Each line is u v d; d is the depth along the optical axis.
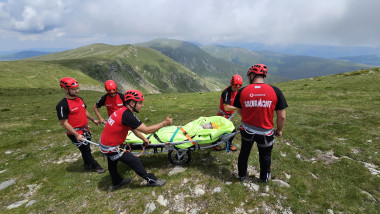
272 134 5.01
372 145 7.60
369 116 11.12
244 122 5.16
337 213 4.64
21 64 118.50
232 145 8.65
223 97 7.18
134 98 4.98
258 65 4.68
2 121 16.67
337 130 9.53
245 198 5.26
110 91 7.64
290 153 7.69
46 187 6.53
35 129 14.14
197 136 6.78
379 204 4.82
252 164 6.93
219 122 7.91
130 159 5.59
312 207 4.84
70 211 5.33
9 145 10.71
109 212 5.19
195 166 7.01
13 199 5.98
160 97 33.00
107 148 5.37
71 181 6.79
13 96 43.09
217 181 6.04
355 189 5.36
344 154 7.20
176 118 15.38
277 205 4.97
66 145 10.44
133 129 5.20
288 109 14.77
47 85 90.31
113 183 6.10
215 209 4.98
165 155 8.05
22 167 8.02
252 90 4.61
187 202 5.29
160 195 5.62
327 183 5.71
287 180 5.98
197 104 21.92
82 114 6.79
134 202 5.45
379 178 5.65
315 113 13.15
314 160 7.09
